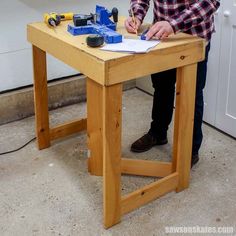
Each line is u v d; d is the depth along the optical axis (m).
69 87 3.18
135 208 1.99
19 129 2.84
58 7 2.95
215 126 2.80
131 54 1.62
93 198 2.10
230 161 2.43
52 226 1.91
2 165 2.40
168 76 2.26
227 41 2.50
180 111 1.96
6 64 2.87
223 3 2.44
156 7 2.08
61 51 1.87
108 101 1.64
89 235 1.86
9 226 1.91
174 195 2.12
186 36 1.90
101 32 1.83
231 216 1.97
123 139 2.69
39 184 2.22
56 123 2.93
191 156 2.22
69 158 2.48
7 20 2.76
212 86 2.71
